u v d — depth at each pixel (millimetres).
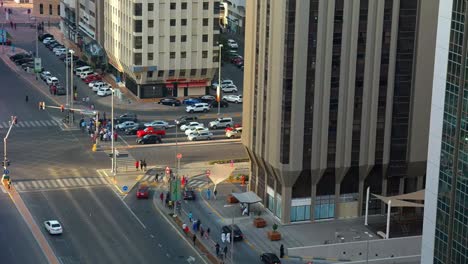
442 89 133125
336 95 184625
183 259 173250
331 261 175750
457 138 130375
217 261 172250
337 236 183500
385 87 187500
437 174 134875
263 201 197375
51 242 178250
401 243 179875
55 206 195500
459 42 129250
